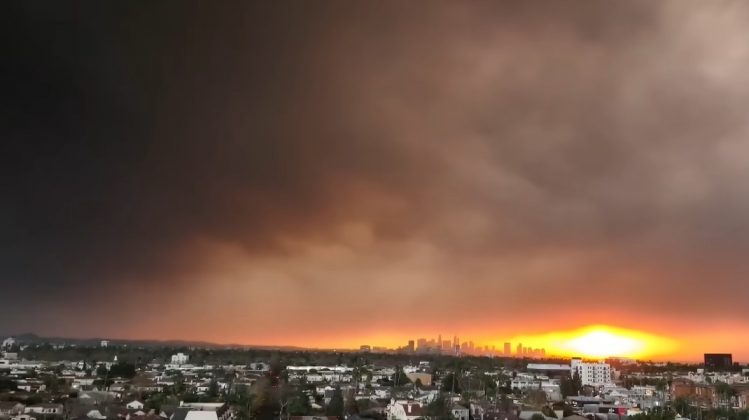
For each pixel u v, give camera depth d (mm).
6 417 134750
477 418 169000
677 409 197375
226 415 145000
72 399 158750
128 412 144875
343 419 156250
